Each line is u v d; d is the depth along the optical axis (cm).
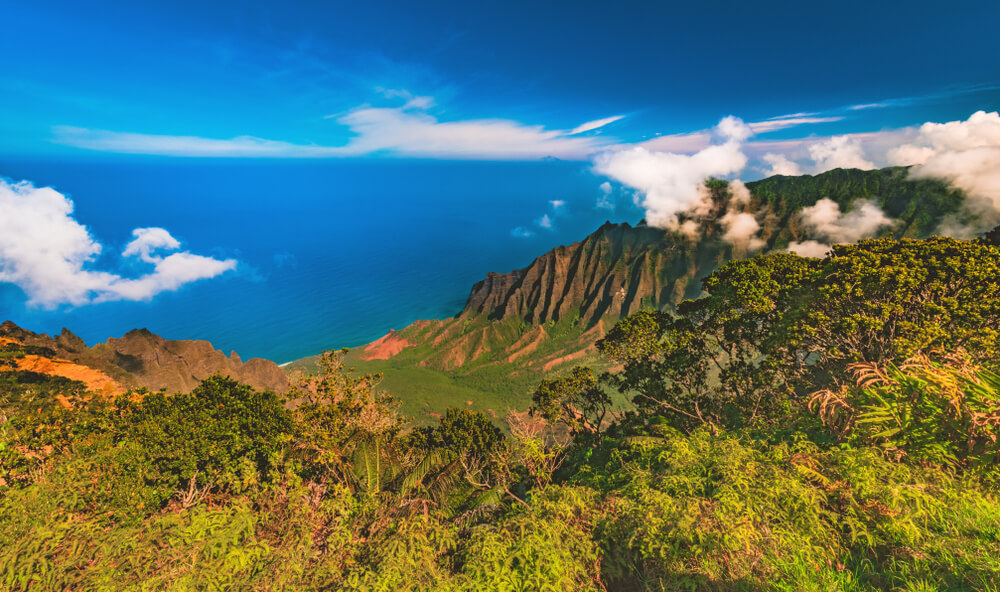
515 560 383
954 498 340
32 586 423
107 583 416
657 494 409
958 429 394
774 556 323
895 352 1461
